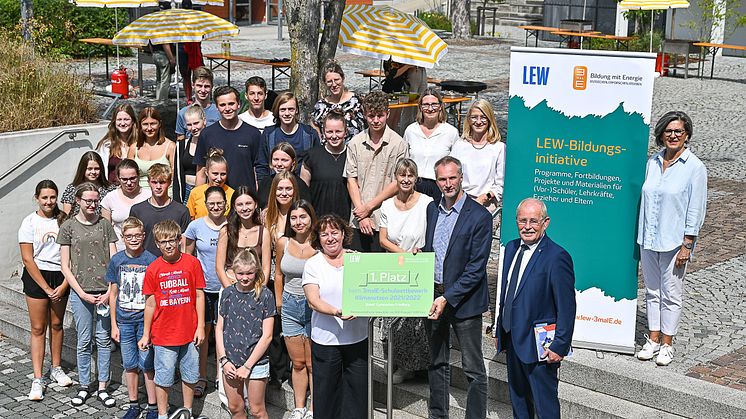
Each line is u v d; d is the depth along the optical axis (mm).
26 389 9133
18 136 11109
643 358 7609
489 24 36781
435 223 7180
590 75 7473
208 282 8266
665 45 24406
